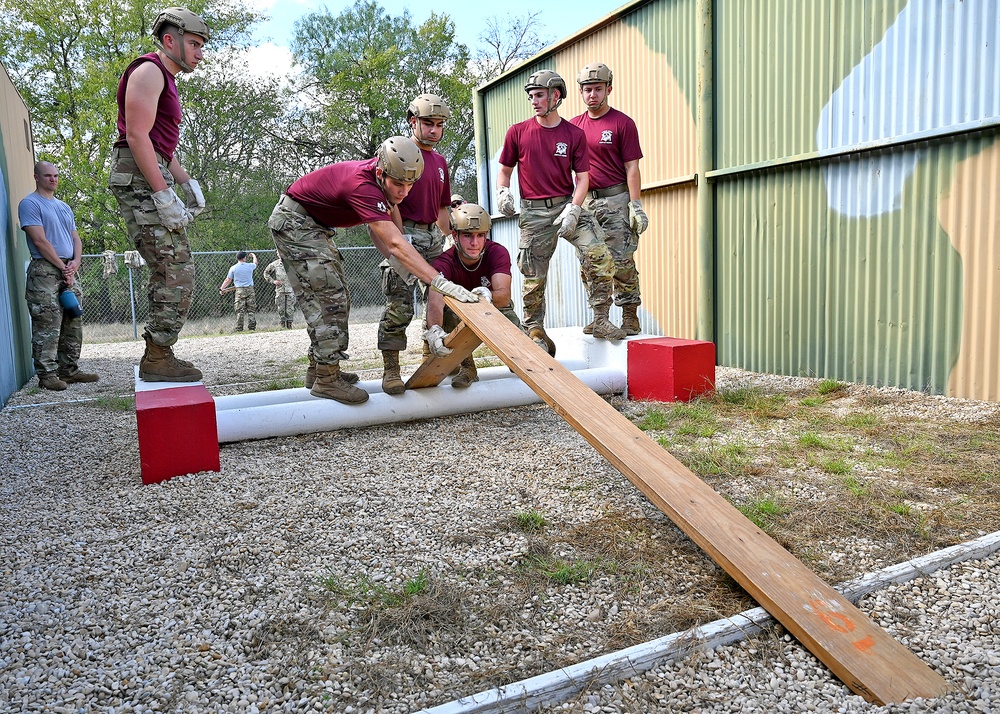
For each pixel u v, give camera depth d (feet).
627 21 27.37
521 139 19.01
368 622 7.79
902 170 17.76
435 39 97.91
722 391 18.30
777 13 20.72
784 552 8.19
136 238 13.69
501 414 17.11
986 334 16.31
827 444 13.56
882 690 6.31
